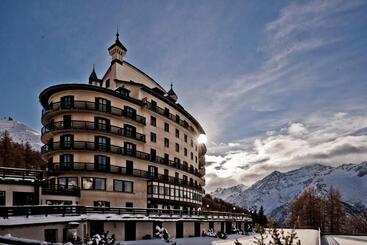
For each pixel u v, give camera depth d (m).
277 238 7.48
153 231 39.22
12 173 40.69
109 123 49.66
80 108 46.97
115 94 50.47
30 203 36.22
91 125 47.44
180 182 64.00
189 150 70.88
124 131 51.69
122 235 35.03
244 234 56.84
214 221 54.81
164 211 44.19
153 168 56.47
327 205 94.56
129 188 50.25
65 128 46.28
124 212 38.53
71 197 42.22
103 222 33.31
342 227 90.88
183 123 68.00
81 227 29.92
